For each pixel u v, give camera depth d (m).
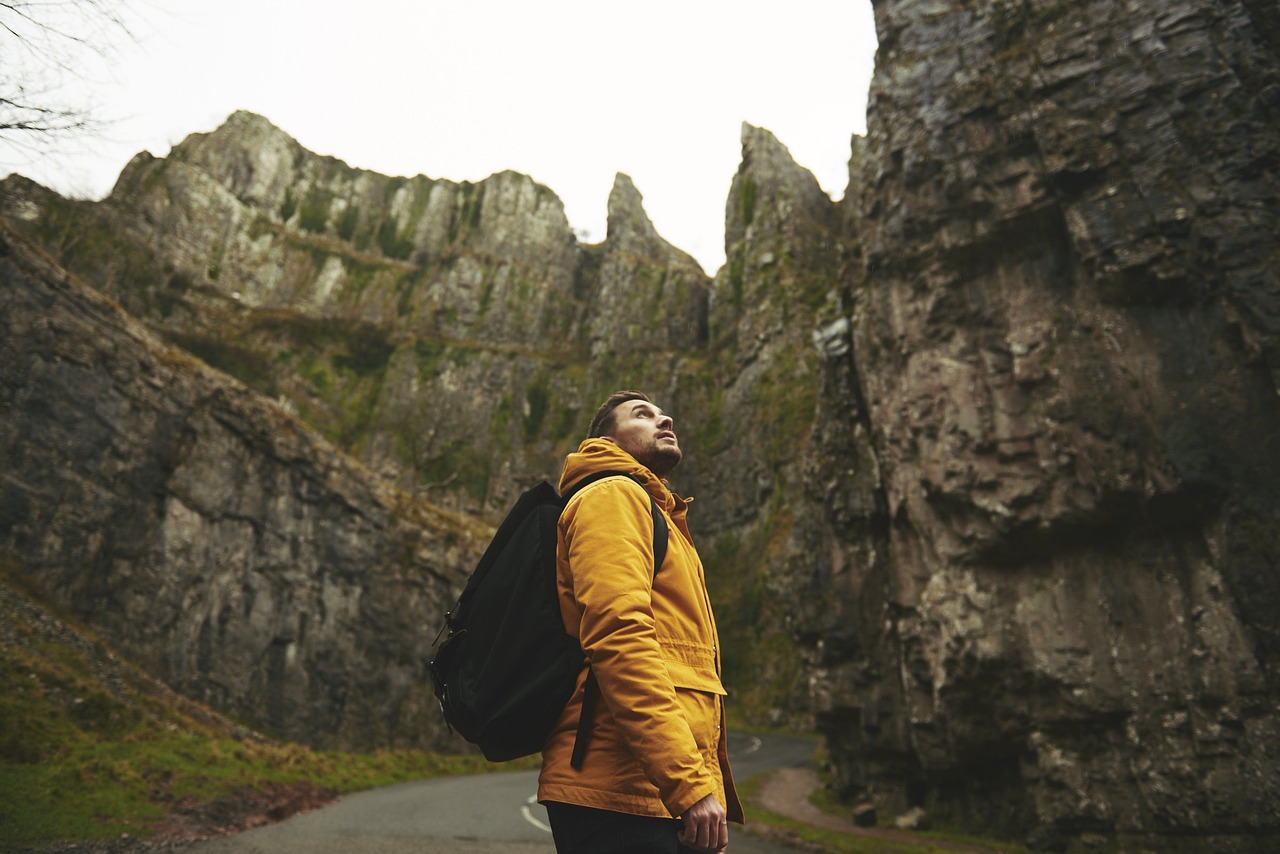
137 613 28.36
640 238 90.81
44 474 27.12
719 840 1.24
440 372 74.06
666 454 1.92
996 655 14.09
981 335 15.46
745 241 74.31
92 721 13.58
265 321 71.88
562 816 1.41
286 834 10.06
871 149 18.64
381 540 37.97
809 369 60.84
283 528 34.38
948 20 17.52
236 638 31.23
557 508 1.70
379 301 80.44
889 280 17.48
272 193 83.00
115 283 62.00
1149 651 12.34
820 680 19.22
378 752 26.19
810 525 20.62
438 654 1.74
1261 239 11.84
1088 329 13.82
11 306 27.47
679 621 1.58
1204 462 11.83
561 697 1.45
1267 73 12.59
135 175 70.88
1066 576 13.70
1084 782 12.71
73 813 8.78
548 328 82.25
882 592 18.16
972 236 15.65
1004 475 14.38
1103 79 14.23
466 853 9.88
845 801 19.62
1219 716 11.30
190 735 15.77
